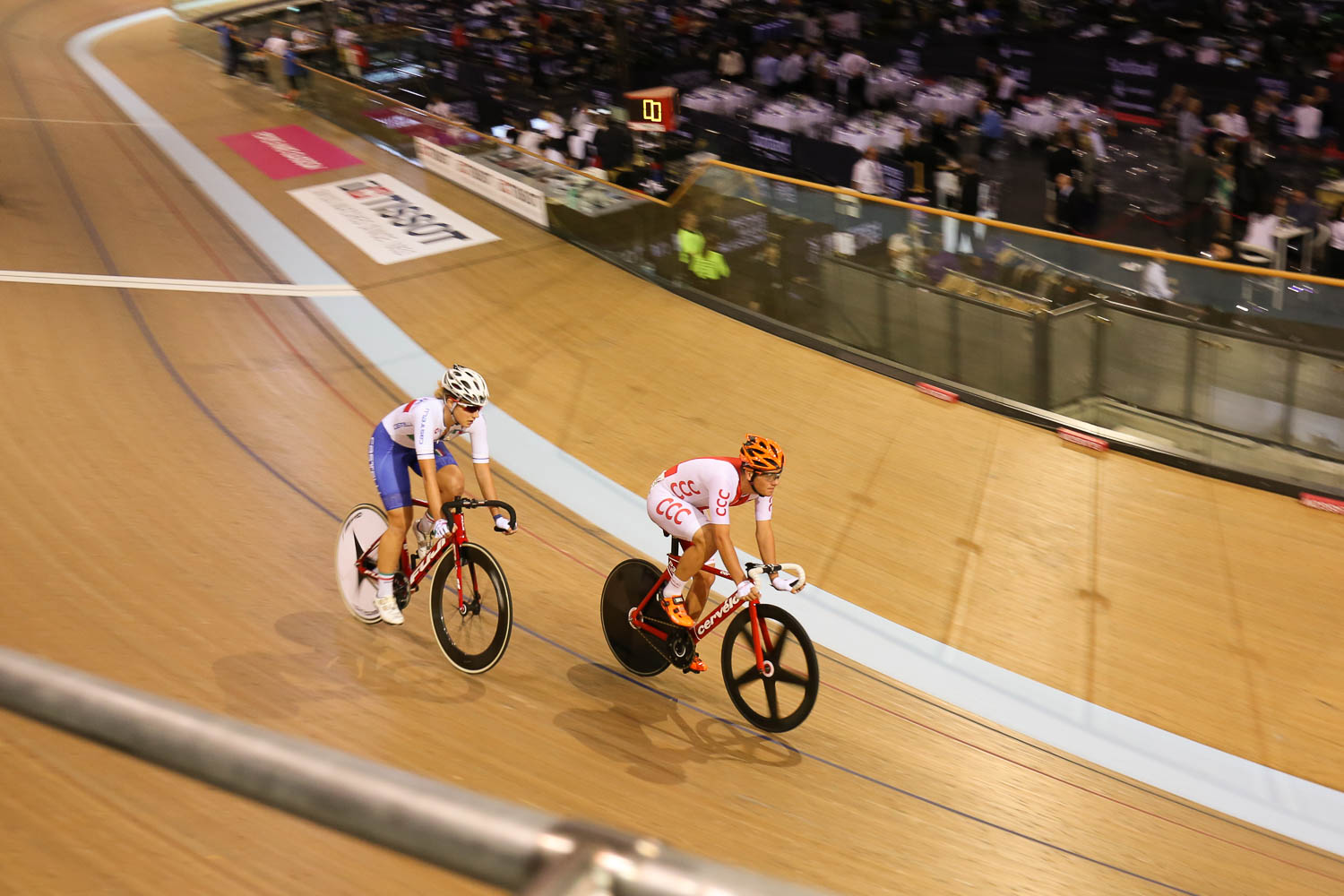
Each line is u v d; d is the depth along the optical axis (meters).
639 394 8.02
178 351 7.79
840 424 7.75
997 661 5.52
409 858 0.38
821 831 3.78
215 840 2.78
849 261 8.48
